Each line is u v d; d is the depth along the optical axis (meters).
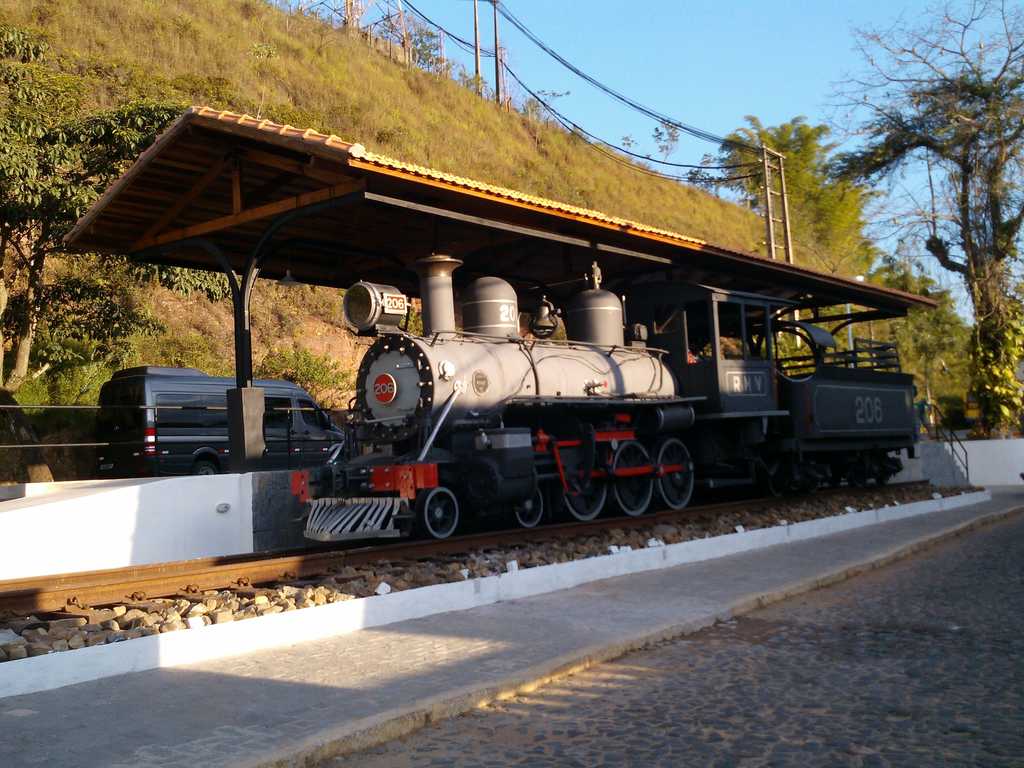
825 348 16.34
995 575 9.38
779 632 6.98
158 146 10.11
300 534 11.08
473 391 10.80
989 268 26.72
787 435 15.66
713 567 9.82
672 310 14.48
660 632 6.70
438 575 8.36
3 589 7.57
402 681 5.39
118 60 25.91
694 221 53.50
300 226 12.30
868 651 6.30
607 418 12.70
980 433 26.80
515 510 11.28
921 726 4.68
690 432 14.71
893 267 31.59
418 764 4.25
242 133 9.58
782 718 4.87
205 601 7.20
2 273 15.66
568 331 13.70
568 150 50.72
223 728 4.51
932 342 41.81
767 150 34.69
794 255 51.16
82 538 9.45
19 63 15.32
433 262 11.27
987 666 5.81
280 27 41.03
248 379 11.20
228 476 10.55
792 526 12.09
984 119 26.34
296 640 6.51
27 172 14.27
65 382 18.73
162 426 16.53
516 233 11.73
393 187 9.98
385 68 44.62
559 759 4.31
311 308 25.28
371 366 11.16
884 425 18.17
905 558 10.91
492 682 5.30
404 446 10.92
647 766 4.20
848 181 30.12
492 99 52.62
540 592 8.45
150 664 5.75
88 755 4.14
